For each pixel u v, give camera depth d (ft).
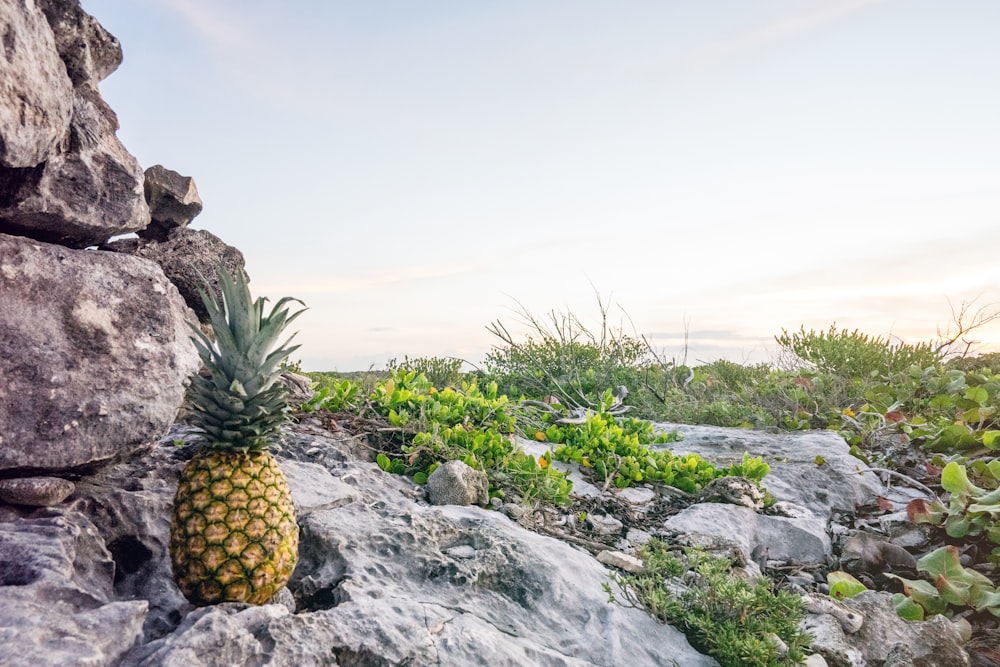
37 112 11.34
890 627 15.55
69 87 12.67
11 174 11.98
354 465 19.11
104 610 9.46
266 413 11.43
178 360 13.98
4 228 12.61
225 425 11.34
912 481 25.03
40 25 11.71
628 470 24.30
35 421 11.58
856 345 46.03
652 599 14.99
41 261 12.26
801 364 48.70
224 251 19.60
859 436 31.22
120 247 18.16
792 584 18.80
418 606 12.57
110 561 11.37
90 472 13.24
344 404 23.99
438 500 18.61
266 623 10.60
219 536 10.68
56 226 12.98
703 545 19.10
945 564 18.07
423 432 22.29
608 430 27.58
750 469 24.40
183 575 10.83
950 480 20.31
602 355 48.29
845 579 18.38
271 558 11.04
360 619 11.55
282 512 11.43
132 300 13.48
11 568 9.83
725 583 14.88
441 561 14.70
